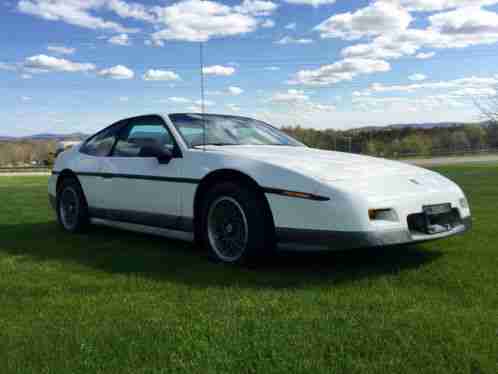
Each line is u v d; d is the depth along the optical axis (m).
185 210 3.84
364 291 2.84
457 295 2.73
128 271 3.42
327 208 3.07
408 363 1.86
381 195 3.13
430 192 3.36
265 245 3.35
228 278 3.20
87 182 4.87
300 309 2.51
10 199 9.51
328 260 3.66
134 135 4.55
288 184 3.22
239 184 3.46
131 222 4.41
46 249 4.24
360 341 2.06
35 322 2.39
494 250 3.88
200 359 1.93
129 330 2.25
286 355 1.95
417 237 3.19
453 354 1.92
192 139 4.09
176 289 2.94
